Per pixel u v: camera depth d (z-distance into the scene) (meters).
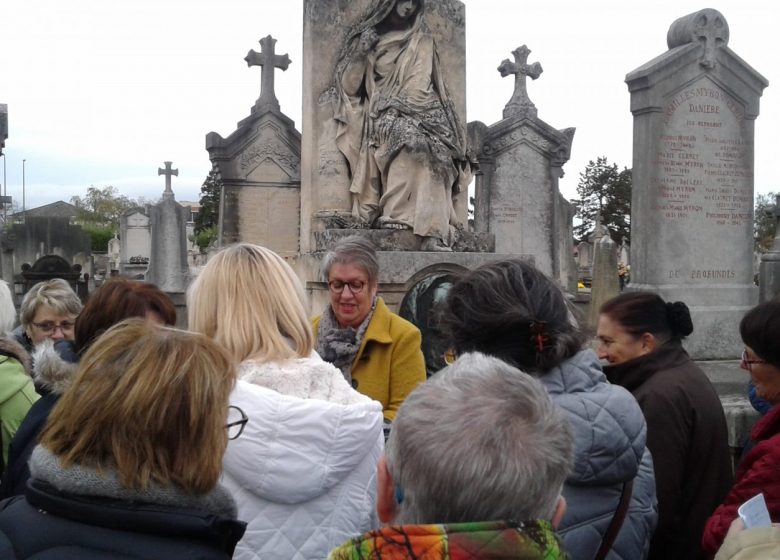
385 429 3.01
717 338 6.90
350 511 2.12
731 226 7.08
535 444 1.34
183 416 1.55
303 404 2.02
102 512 1.48
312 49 6.90
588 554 1.99
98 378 1.59
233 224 13.52
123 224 25.30
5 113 10.63
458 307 2.16
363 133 6.92
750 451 2.40
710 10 6.84
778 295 2.82
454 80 7.35
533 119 13.49
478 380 1.42
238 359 2.23
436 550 1.24
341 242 3.65
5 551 1.47
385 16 6.94
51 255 14.58
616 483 2.04
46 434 1.59
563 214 14.90
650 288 6.74
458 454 1.31
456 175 6.99
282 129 13.67
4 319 3.13
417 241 6.61
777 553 1.72
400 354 3.55
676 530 2.75
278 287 2.33
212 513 1.53
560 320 2.12
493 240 7.11
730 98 7.00
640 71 6.70
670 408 2.75
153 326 1.74
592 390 2.10
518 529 1.27
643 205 6.79
